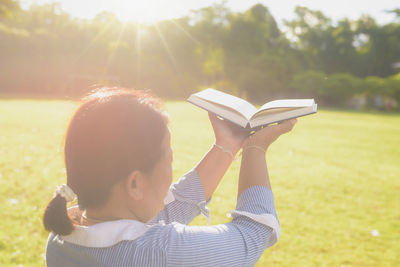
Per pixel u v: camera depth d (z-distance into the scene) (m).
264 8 65.44
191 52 63.16
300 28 76.94
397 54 74.94
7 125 13.17
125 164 0.75
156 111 0.80
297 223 5.09
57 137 11.05
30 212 4.66
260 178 0.91
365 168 9.33
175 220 1.03
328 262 3.93
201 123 18.31
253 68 61.81
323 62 76.50
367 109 57.59
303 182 7.46
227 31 64.25
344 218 5.43
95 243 0.77
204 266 0.76
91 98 0.81
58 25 56.91
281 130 0.94
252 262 0.82
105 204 0.79
